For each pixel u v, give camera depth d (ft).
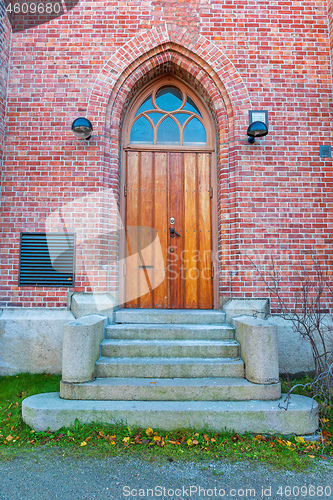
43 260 13.79
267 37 14.79
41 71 14.57
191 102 16.20
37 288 13.67
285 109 14.48
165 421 9.29
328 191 14.17
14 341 13.23
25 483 7.36
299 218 14.02
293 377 13.12
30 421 9.39
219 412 9.31
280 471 7.89
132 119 15.97
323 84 14.66
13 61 14.62
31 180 14.08
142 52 14.55
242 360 11.24
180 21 14.75
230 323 13.29
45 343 13.23
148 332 12.42
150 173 15.69
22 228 13.93
